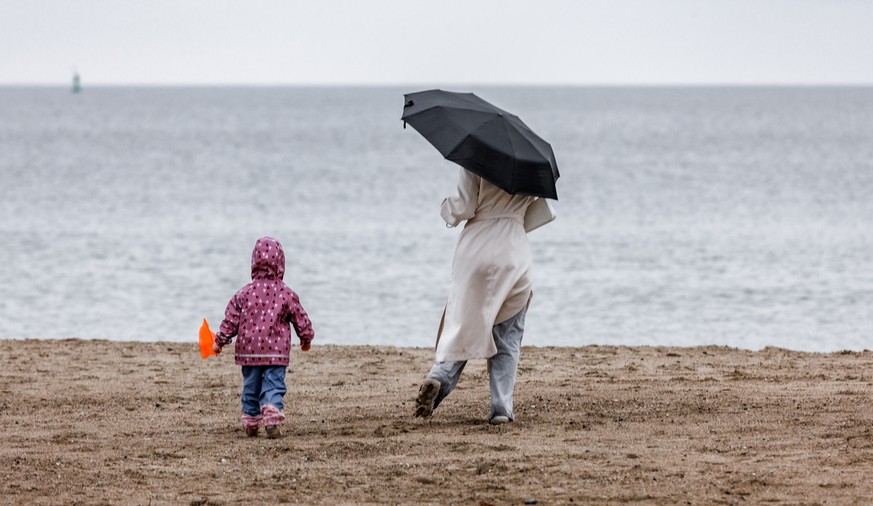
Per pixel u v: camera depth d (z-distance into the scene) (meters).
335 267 57.97
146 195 105.25
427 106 18.19
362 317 43.56
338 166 153.25
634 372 23.44
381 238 71.31
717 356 26.02
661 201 99.00
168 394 21.27
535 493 13.39
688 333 39.97
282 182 123.25
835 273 54.75
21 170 139.50
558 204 96.44
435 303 46.84
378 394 21.25
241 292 17.27
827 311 44.16
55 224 78.88
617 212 89.00
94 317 43.41
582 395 20.36
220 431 17.72
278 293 17.30
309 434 17.38
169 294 49.03
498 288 17.41
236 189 113.12
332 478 14.34
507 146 17.17
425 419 18.47
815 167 146.75
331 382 22.70
